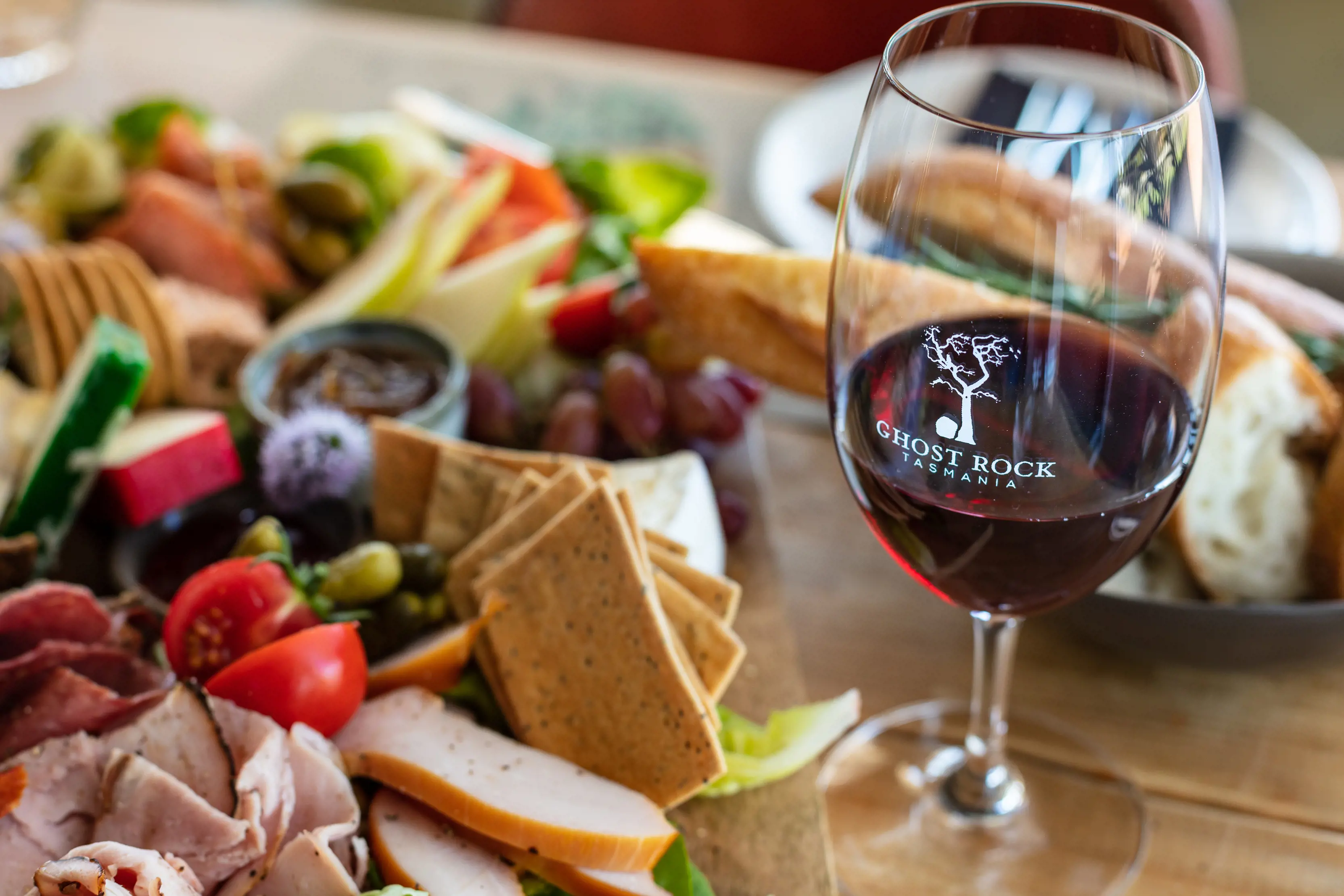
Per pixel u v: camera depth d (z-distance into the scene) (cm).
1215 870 49
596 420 62
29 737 48
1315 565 54
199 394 63
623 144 79
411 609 51
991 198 43
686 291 57
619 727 49
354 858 47
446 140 74
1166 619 50
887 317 44
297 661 48
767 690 54
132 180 69
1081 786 52
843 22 100
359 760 49
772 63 102
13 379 60
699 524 55
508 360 65
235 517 58
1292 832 50
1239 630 50
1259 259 60
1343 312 57
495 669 50
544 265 65
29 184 68
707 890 48
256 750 46
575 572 50
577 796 48
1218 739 53
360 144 69
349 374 60
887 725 54
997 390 43
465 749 49
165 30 90
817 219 71
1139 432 43
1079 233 42
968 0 46
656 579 50
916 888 50
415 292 64
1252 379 52
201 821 45
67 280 60
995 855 50
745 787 51
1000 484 43
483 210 65
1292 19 157
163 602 55
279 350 61
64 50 87
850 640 56
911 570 47
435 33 89
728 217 74
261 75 85
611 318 63
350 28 90
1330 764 52
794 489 62
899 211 43
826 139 75
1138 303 42
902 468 44
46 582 53
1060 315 42
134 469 56
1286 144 70
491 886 47
